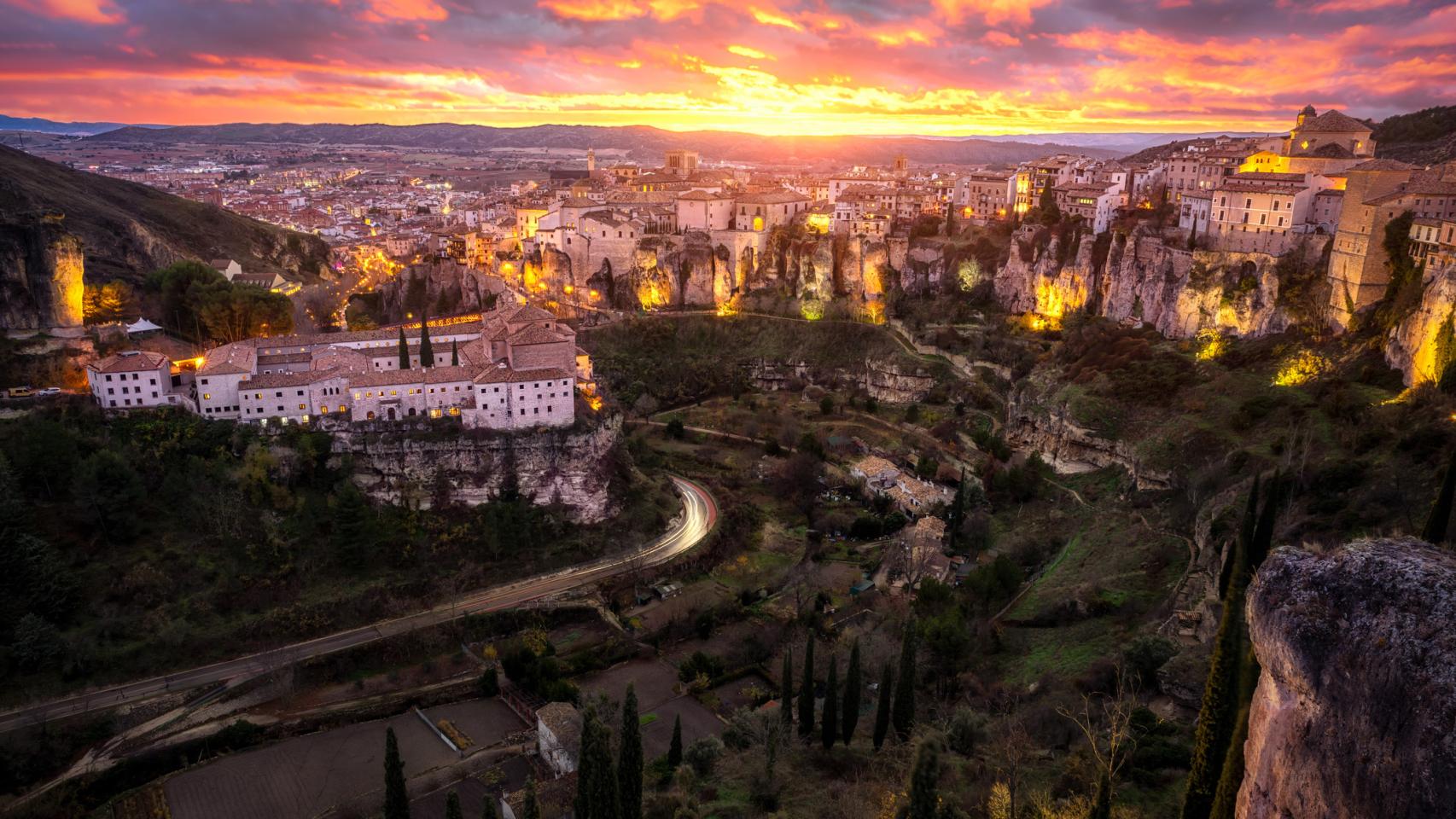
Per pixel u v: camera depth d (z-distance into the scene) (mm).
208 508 113250
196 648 100625
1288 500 91000
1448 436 85938
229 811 79500
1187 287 155750
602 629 112250
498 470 131250
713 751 79312
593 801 56875
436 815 77000
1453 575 26688
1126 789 59594
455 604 114312
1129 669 77625
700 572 127938
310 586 111438
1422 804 24219
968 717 73062
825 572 125688
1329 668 27562
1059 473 147000
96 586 102438
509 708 96250
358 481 126500
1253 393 128000
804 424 182125
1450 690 23797
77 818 79312
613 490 137875
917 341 196125
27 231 135500
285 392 126438
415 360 149875
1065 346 169375
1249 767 31953
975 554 124812
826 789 71250
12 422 116312
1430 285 105750
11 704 89812
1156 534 110062
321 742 90250
